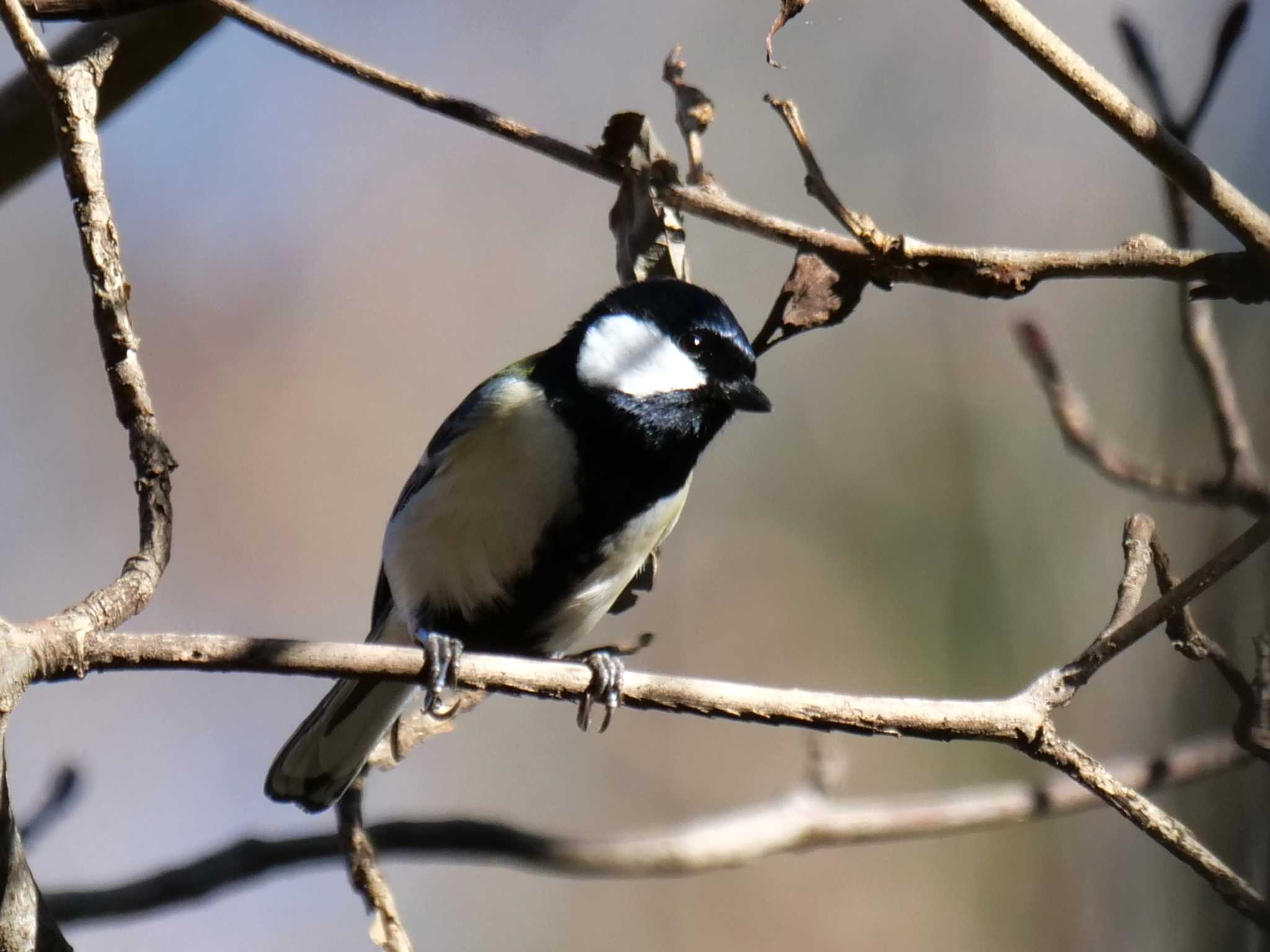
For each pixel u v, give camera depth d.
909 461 12.16
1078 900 10.82
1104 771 4.59
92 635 4.09
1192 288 5.36
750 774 11.78
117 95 6.43
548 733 11.91
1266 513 4.86
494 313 12.17
